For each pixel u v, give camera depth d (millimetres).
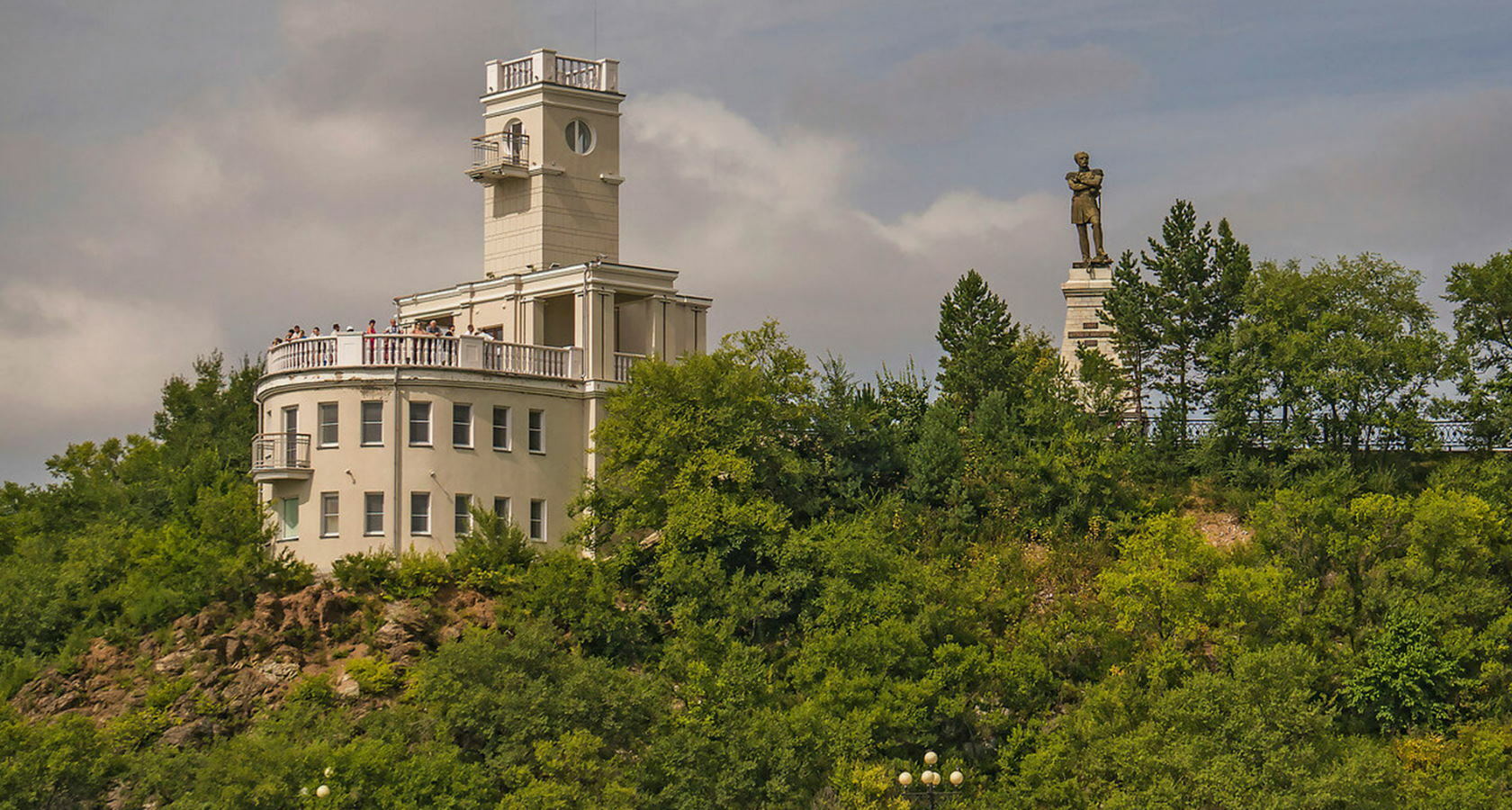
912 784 116688
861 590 127188
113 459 161500
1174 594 126438
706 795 114125
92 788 117375
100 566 136125
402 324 154250
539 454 138625
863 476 141375
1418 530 131000
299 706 118625
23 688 127500
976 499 141000
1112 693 119438
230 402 166500
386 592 128250
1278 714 116125
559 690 117938
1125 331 152875
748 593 128375
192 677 124000
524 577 129000
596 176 152875
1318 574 133625
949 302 156875
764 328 139125
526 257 150875
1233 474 146000
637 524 132000
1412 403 146750
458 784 112875
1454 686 127000
